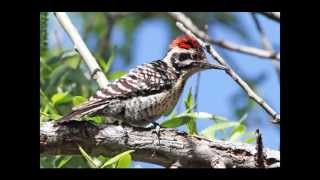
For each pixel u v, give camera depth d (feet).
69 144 35.42
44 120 40.24
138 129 36.24
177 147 36.29
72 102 43.34
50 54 51.42
